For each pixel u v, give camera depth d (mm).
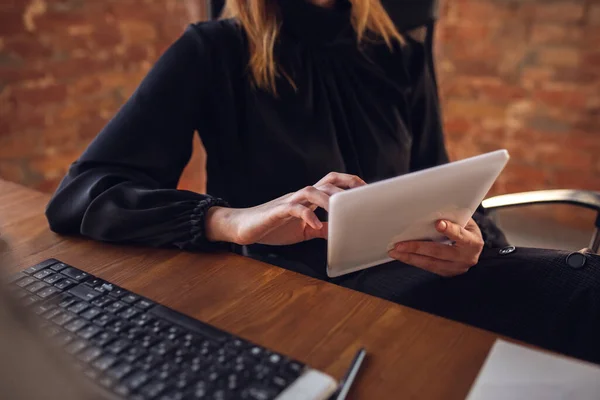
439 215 758
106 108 2021
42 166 1888
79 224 826
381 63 1192
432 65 1287
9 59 1712
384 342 595
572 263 853
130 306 603
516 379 523
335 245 690
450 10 2229
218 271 737
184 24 2188
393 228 736
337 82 1131
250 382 489
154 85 982
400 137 1179
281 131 1054
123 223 791
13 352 295
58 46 1818
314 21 1070
